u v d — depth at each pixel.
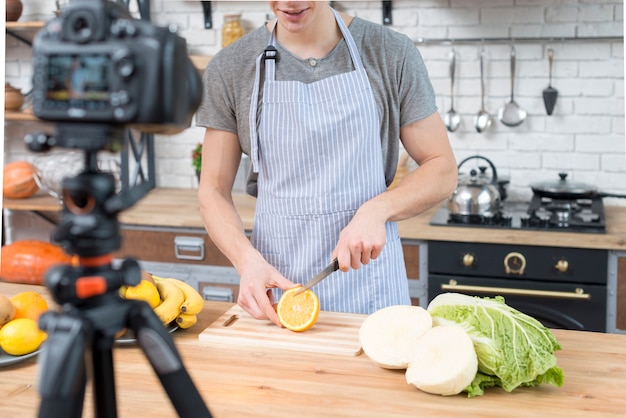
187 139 3.69
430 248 2.80
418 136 1.87
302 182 1.89
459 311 1.32
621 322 2.69
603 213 2.86
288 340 1.48
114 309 0.76
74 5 0.69
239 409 1.20
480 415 1.17
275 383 1.30
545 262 2.71
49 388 0.71
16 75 3.73
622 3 3.15
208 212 1.83
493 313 1.30
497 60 3.29
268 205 1.94
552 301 2.73
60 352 0.72
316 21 1.83
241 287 1.61
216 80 1.91
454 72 3.34
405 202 1.72
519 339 1.25
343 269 1.58
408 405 1.21
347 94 1.84
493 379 1.26
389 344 1.35
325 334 1.51
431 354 1.25
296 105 1.85
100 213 0.73
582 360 1.39
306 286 1.57
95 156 0.74
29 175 3.45
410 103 1.86
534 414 1.17
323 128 1.85
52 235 0.75
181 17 3.62
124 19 0.70
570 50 3.22
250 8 3.54
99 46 0.68
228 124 1.93
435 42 3.33
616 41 3.17
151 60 0.68
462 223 2.86
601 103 3.23
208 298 3.07
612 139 3.24
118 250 0.77
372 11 3.40
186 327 1.58
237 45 1.92
